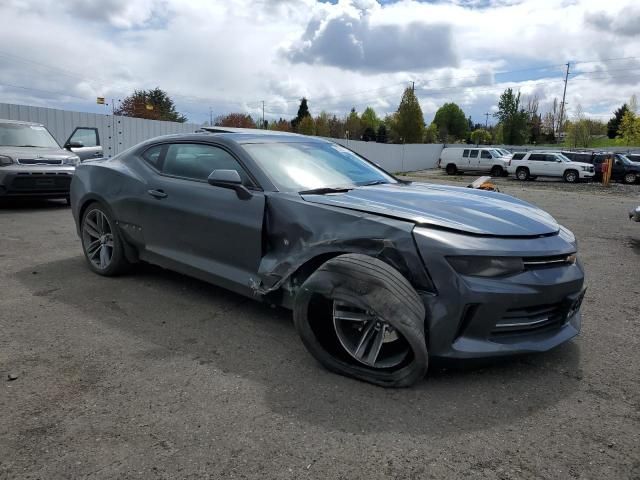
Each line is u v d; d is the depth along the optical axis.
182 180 4.05
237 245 3.55
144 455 2.17
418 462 2.14
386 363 2.77
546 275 2.82
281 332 3.56
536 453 2.22
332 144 4.61
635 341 3.54
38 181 8.95
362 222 2.92
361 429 2.38
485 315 2.69
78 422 2.41
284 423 2.42
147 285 4.59
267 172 3.59
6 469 2.06
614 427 2.43
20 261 5.39
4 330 3.51
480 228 2.84
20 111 14.34
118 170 4.57
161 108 58.47
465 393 2.74
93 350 3.22
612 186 25.05
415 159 43.97
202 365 3.03
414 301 2.62
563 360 3.19
